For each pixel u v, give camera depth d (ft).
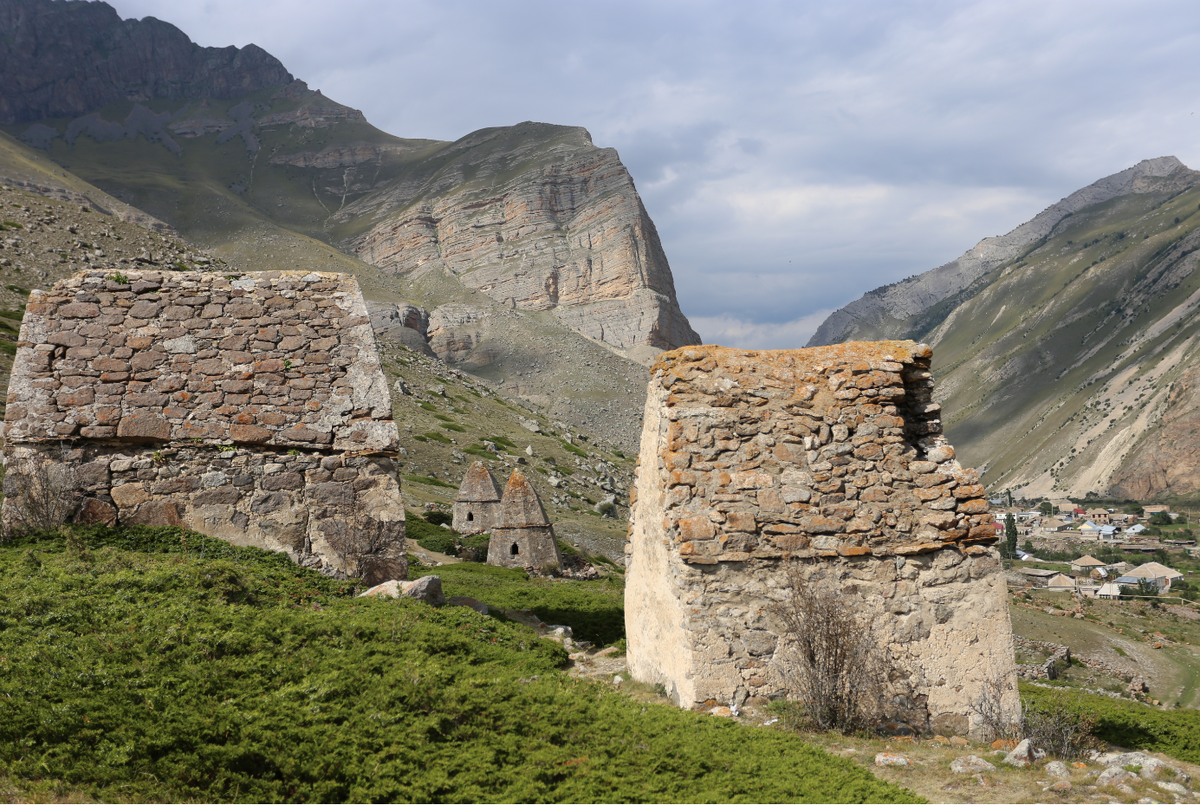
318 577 42.93
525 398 647.15
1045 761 28.22
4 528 43.04
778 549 32.68
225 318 49.24
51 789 20.39
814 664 31.37
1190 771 28.48
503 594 63.77
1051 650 161.38
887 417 34.96
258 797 21.44
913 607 32.96
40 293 47.93
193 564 36.40
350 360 49.55
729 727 28.35
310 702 25.98
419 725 25.39
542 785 22.85
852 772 25.14
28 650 25.84
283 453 46.83
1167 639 200.75
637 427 599.16
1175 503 600.39
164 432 45.80
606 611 59.93
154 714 23.70
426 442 253.65
